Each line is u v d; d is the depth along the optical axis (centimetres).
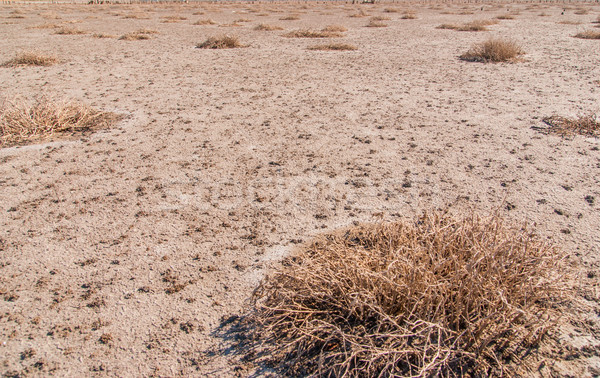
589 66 1091
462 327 250
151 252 343
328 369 235
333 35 1705
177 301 291
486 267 267
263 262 330
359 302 239
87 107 675
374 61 1173
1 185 455
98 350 254
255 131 609
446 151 536
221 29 1991
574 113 691
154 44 1516
